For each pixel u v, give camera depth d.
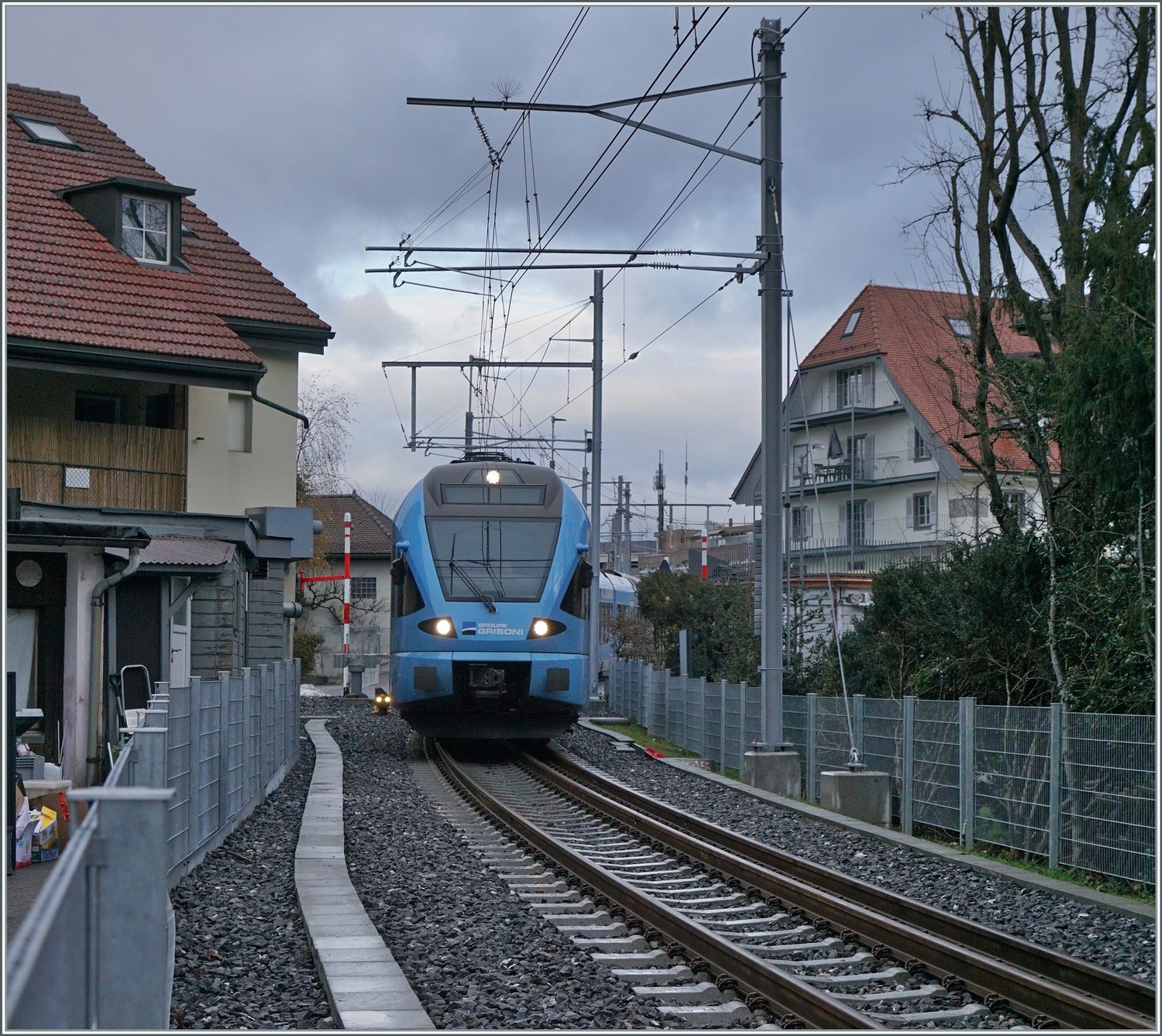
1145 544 13.12
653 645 39.56
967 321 18.58
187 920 9.24
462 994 7.55
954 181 17.92
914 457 46.06
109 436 22.77
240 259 28.52
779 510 18.62
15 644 16.39
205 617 23.22
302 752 23.28
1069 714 12.35
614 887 10.29
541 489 21.58
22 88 28.47
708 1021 7.16
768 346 18.59
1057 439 14.40
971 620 16.41
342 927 9.00
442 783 19.16
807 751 18.52
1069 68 16.31
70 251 23.67
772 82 18.39
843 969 8.35
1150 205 13.09
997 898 10.77
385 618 65.50
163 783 8.42
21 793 10.52
